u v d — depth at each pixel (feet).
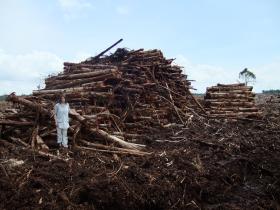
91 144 34.83
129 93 46.85
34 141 33.73
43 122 36.37
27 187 24.75
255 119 59.16
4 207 22.79
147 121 46.91
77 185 25.91
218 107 59.72
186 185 28.84
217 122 54.34
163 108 52.08
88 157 31.60
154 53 53.67
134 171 28.91
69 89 42.80
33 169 26.91
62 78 49.26
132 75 49.21
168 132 45.24
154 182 28.02
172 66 58.54
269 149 40.93
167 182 28.25
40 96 41.63
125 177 28.09
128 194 25.98
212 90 63.52
